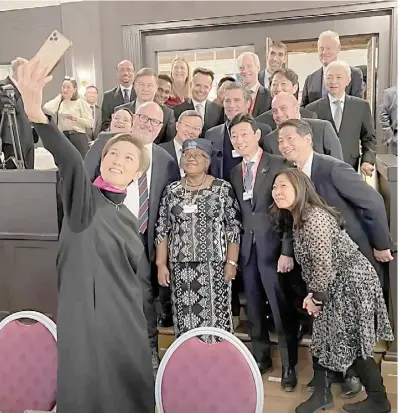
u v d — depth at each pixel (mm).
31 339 1557
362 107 2750
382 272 2275
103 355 1466
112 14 4016
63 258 1464
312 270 1938
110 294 1467
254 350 2490
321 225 1894
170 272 2326
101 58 4070
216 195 2242
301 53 3762
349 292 1915
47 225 2514
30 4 4102
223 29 3871
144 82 2684
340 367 1945
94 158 1964
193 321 2262
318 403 2135
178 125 2525
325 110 2787
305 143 2164
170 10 3910
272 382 2414
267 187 2242
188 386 1446
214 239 2221
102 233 1451
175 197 2271
